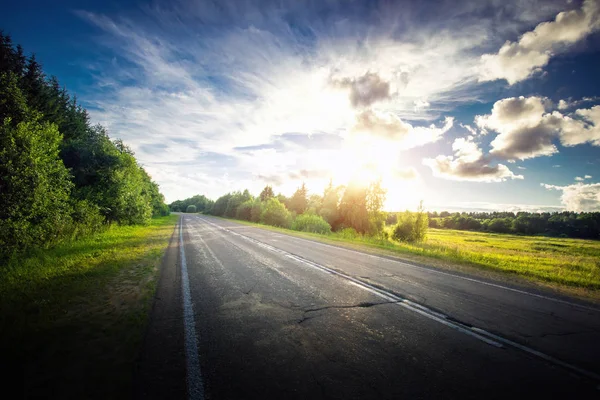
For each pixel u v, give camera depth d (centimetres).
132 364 287
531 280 712
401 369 283
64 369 277
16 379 260
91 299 500
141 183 2853
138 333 360
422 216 2781
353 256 1036
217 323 396
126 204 2141
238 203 6644
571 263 1044
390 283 632
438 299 518
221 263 858
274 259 935
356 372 277
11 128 908
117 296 519
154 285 597
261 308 460
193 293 542
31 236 933
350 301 500
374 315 433
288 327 385
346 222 3641
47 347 321
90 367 281
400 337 357
